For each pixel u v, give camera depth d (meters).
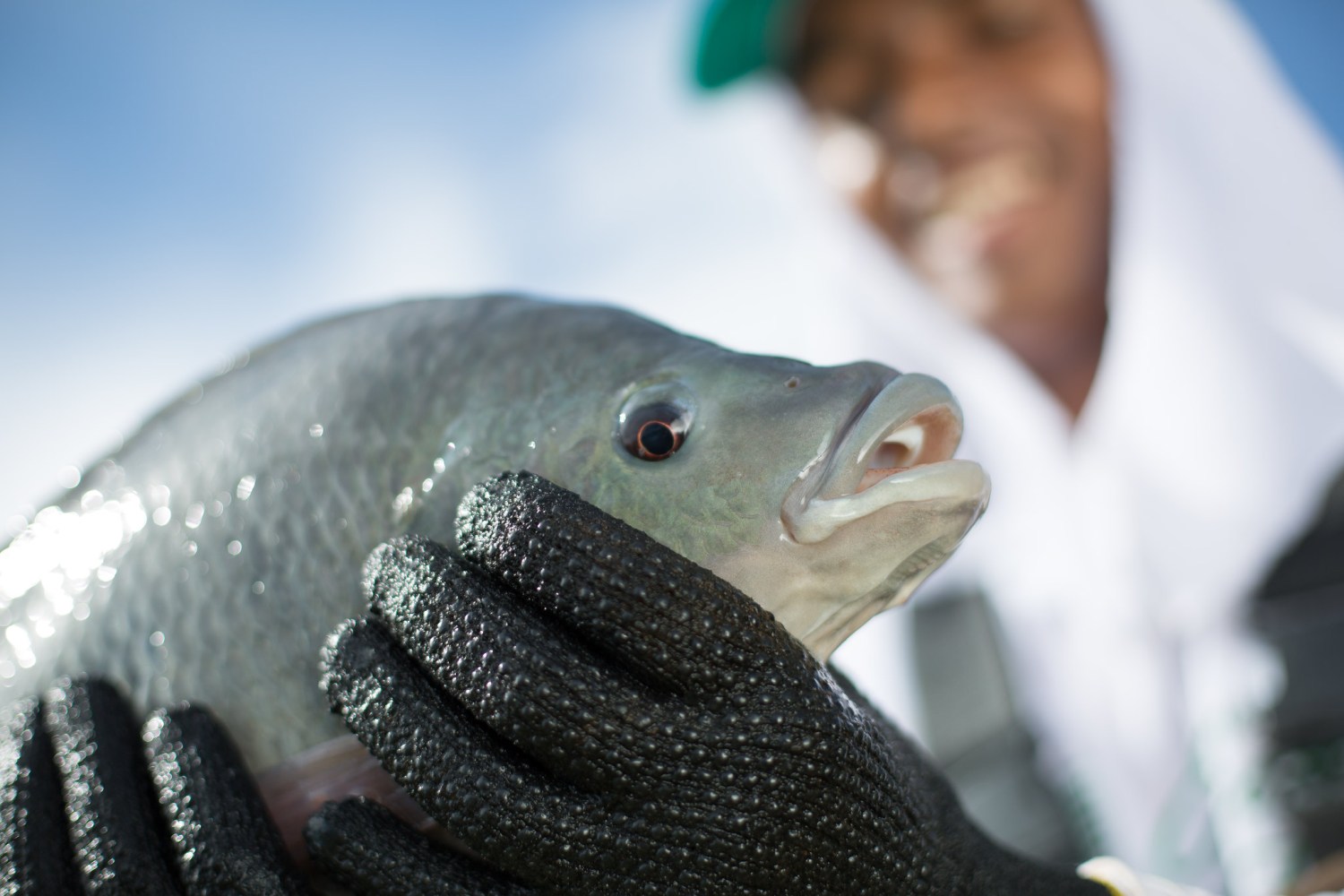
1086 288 1.03
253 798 0.38
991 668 0.83
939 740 0.83
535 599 0.36
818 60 1.05
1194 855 0.72
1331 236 0.81
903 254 1.06
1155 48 0.85
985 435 0.92
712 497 0.39
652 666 0.35
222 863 0.36
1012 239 1.01
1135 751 0.78
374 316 0.43
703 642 0.35
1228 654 0.76
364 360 0.42
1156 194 0.85
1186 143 0.85
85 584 0.41
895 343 1.02
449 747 0.35
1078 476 0.87
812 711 0.36
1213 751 0.72
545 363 0.41
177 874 0.37
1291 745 0.68
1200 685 0.76
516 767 0.35
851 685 0.42
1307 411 0.78
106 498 0.42
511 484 0.37
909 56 1.01
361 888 0.36
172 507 0.41
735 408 0.40
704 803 0.35
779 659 0.36
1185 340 0.83
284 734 0.39
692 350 0.41
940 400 0.40
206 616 0.40
